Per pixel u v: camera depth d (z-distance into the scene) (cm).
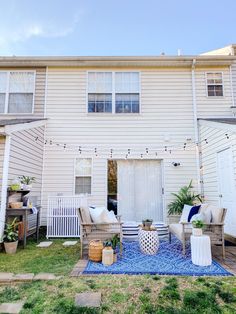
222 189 618
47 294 288
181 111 777
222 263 402
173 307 260
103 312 251
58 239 609
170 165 752
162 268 373
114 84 786
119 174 757
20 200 578
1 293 295
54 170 744
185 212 545
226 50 915
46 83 785
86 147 759
